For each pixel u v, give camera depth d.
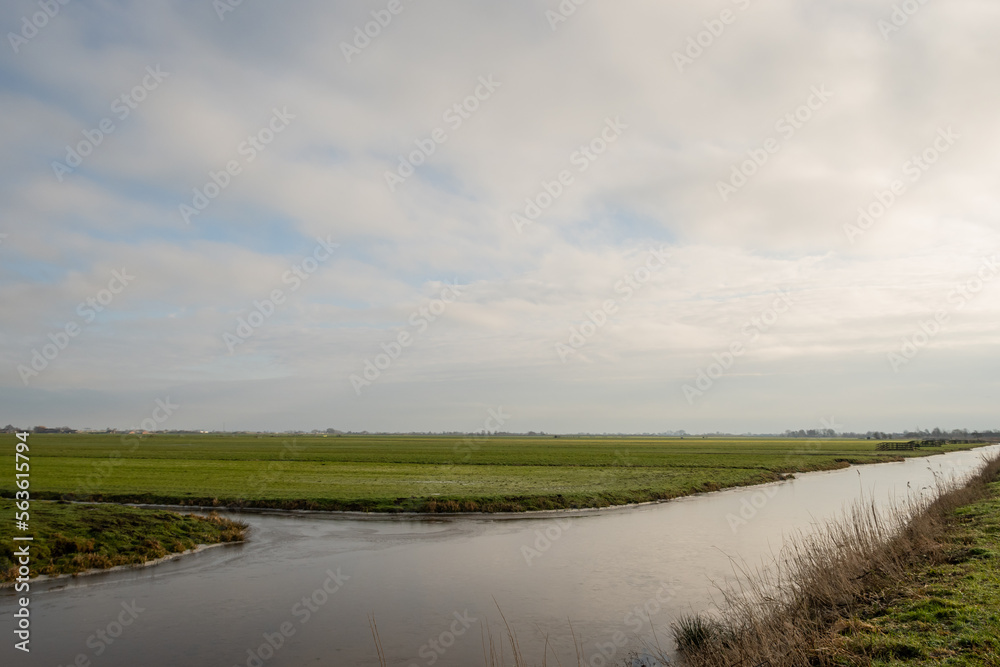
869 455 103.38
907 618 10.41
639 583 19.69
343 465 73.12
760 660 9.90
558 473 63.59
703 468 71.88
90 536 23.66
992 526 16.44
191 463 72.94
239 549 25.95
